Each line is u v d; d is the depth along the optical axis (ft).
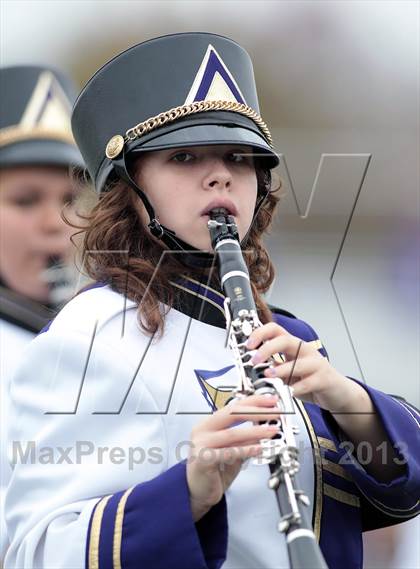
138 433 26.76
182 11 115.14
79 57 108.47
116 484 26.32
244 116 29.07
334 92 109.40
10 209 41.96
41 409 27.25
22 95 45.75
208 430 24.84
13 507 26.99
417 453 28.37
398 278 51.52
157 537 24.80
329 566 27.76
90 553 25.05
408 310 50.67
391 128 107.65
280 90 111.55
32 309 41.22
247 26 115.44
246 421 25.52
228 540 27.04
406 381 49.44
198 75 28.86
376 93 109.81
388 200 70.74
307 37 113.39
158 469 26.76
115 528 25.11
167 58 28.96
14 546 26.53
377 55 111.65
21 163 42.63
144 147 28.27
